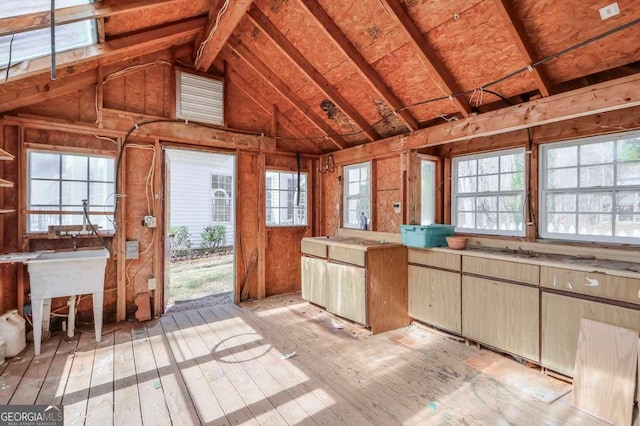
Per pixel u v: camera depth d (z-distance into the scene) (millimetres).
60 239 3480
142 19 3037
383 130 4234
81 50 2805
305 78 4023
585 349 2211
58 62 2684
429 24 2717
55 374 2572
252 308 4336
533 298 2590
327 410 2143
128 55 3639
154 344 3164
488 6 2412
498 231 3547
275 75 4227
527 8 2299
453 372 2625
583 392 2160
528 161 3219
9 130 3229
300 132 5113
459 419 2047
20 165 3250
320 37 3328
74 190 3598
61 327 3475
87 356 2893
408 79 3318
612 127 2654
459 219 3975
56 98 3424
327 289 4047
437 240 3430
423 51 2830
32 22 2068
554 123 3023
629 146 2639
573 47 2264
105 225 3740
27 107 3279
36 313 2908
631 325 2080
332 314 4062
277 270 5039
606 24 2195
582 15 2207
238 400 2254
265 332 3492
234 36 3938
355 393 2338
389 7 2582
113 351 3002
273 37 3459
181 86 4145
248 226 4746
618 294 2139
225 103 4488
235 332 3488
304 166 5277
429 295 3463
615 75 2533
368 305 3436
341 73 3643
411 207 3861
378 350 3045
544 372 2584
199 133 4262
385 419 2049
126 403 2207
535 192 3168
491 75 2883
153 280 3959
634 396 1972
